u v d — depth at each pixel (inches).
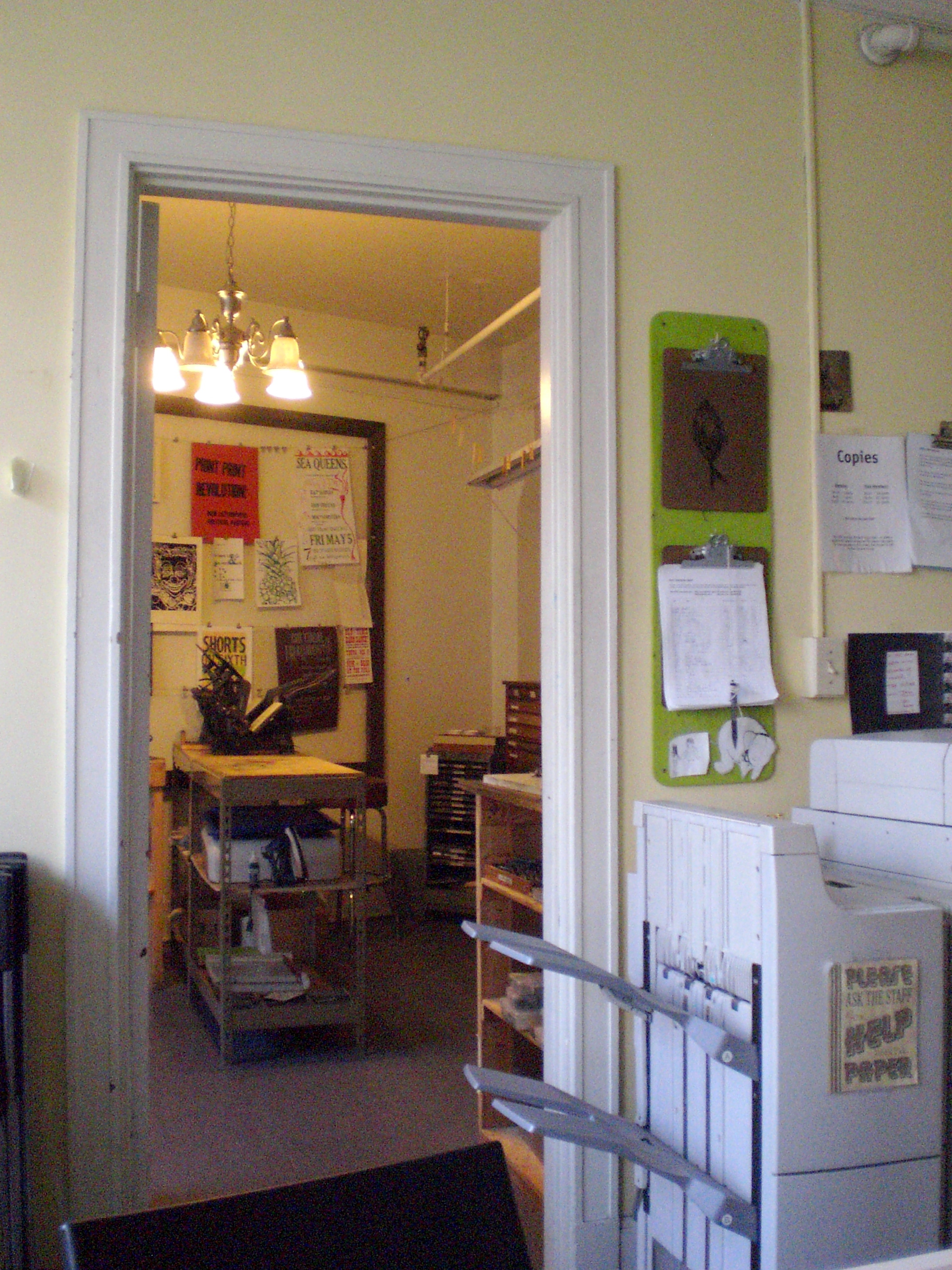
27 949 75.8
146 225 88.8
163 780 191.9
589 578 92.4
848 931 67.8
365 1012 154.1
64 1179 80.1
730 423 97.4
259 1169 114.2
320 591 231.5
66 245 83.4
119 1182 80.7
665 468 95.2
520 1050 120.6
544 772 94.4
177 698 214.5
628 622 94.0
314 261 199.0
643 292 96.0
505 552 253.0
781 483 99.4
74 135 83.9
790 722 98.5
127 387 84.7
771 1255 65.9
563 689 92.4
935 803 79.4
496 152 91.7
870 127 104.6
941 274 106.2
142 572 86.8
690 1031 69.7
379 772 234.7
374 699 235.6
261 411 223.5
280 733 189.2
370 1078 142.2
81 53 84.4
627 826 93.0
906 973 69.2
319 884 149.9
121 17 85.4
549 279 95.6
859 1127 67.7
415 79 91.3
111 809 81.4
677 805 82.3
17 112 83.0
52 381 82.7
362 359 236.8
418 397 245.1
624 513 94.5
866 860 85.1
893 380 103.7
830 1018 67.1
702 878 74.9
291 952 192.5
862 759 86.8
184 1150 119.1
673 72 98.2
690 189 98.0
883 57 103.4
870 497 101.7
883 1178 68.4
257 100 87.6
